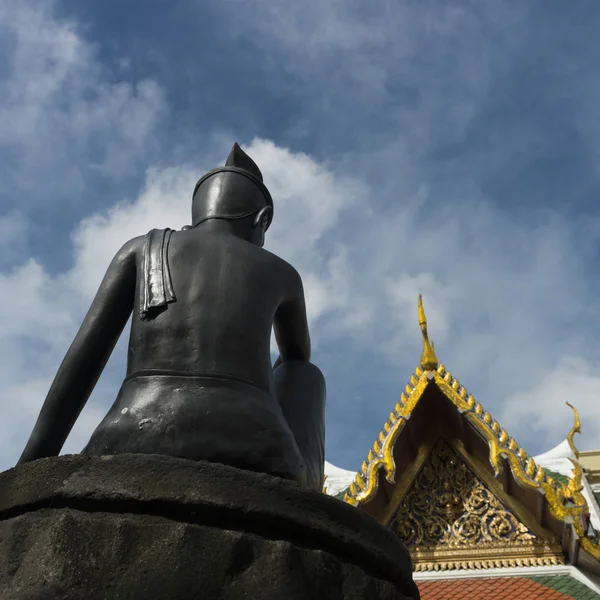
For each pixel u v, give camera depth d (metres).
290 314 4.73
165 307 4.07
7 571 3.01
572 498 13.70
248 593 2.96
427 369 15.20
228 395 3.77
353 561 3.42
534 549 14.09
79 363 4.23
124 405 3.75
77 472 3.23
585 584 13.26
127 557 2.95
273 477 3.37
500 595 13.31
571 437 14.54
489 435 14.41
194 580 2.93
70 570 2.90
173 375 3.83
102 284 4.45
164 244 4.39
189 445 3.55
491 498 14.82
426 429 15.59
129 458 3.26
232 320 4.07
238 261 4.37
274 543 3.13
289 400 4.63
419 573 14.35
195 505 3.13
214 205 4.81
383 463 14.24
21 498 3.25
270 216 5.06
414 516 14.98
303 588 3.06
